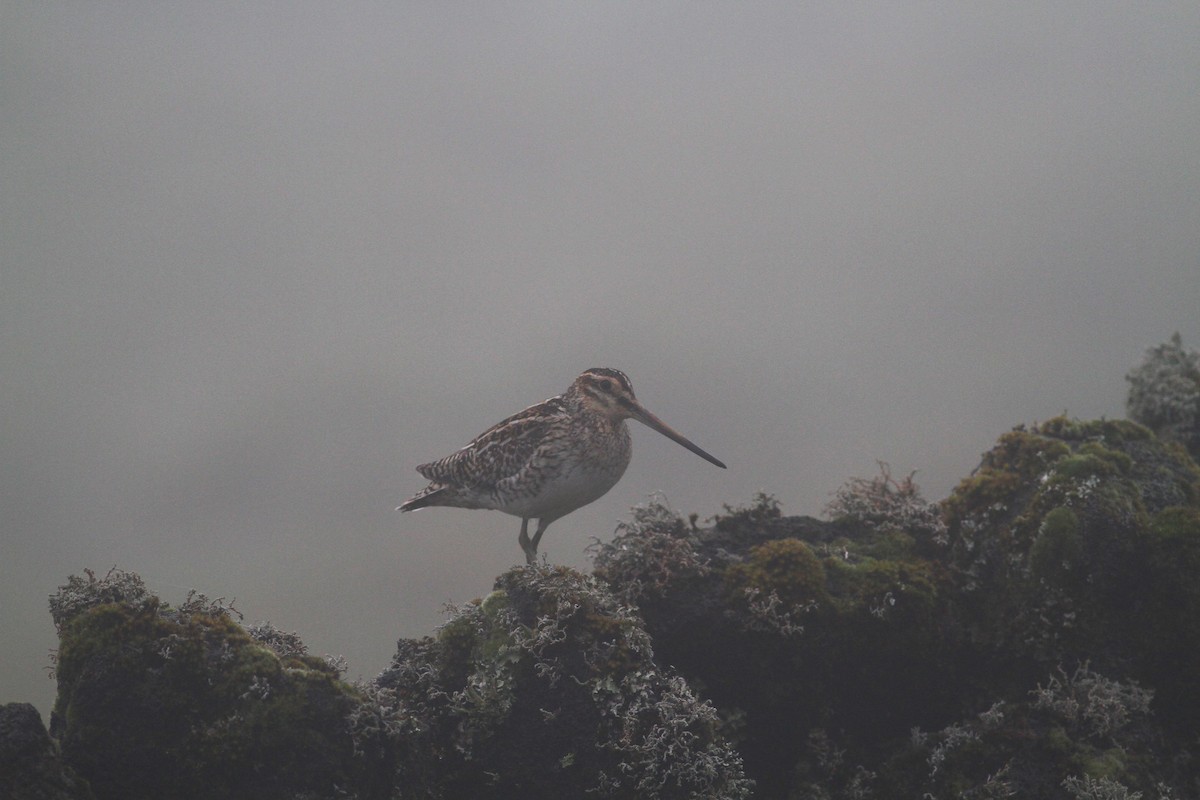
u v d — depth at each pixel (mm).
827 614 10680
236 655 9398
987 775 10086
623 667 9969
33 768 8523
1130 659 10539
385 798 9500
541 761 9883
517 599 10586
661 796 9562
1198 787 10047
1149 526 10719
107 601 9703
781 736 10844
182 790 9078
